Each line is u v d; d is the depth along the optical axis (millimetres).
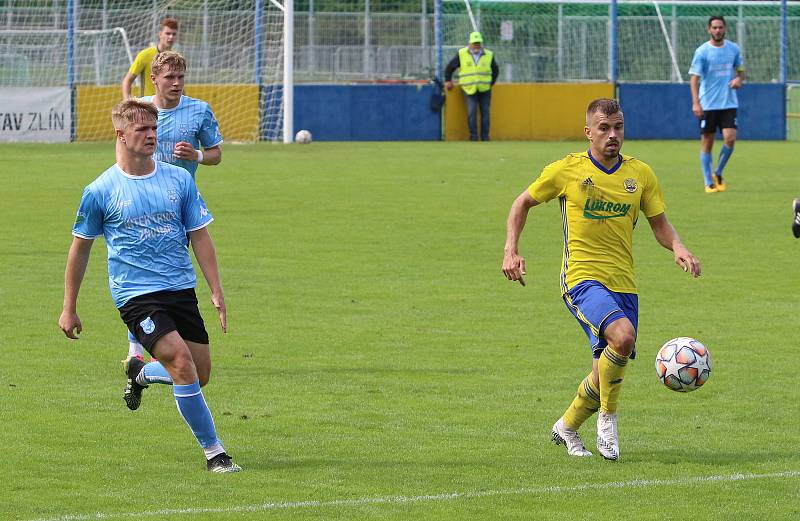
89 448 17984
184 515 14852
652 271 33969
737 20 97125
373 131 84250
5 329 26266
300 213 44938
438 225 42219
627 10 100125
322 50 89562
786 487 16312
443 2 91875
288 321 27406
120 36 83438
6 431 18844
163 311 16984
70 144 76250
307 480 16453
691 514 15148
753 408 20641
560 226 42312
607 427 17562
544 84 86375
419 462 17391
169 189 17297
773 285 31875
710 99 51750
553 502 15586
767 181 57156
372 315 28094
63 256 35562
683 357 17953
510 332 26469
